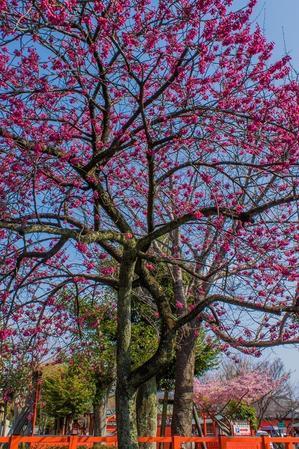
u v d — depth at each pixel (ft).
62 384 68.44
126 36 22.49
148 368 23.67
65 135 25.07
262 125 23.81
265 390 78.07
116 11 22.38
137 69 24.34
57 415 71.46
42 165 24.50
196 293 35.22
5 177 24.41
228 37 22.77
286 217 27.09
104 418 55.88
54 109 25.80
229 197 27.73
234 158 27.37
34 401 38.75
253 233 26.12
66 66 24.09
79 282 30.12
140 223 33.01
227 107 24.39
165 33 23.54
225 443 27.91
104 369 51.13
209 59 23.09
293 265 27.68
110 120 27.50
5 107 23.65
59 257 30.40
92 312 33.83
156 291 26.25
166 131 25.99
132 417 23.02
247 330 30.73
